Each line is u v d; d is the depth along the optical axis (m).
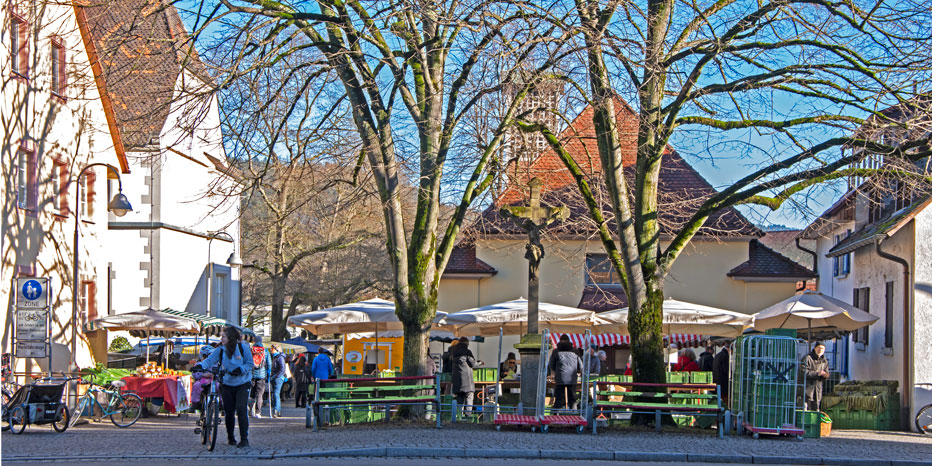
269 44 18.17
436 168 19.33
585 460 14.41
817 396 23.05
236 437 16.94
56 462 13.25
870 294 28.47
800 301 23.14
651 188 19.38
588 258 36.44
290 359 36.31
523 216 19.16
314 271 46.06
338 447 14.70
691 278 36.44
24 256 22.27
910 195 20.06
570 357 19.89
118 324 25.42
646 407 17.97
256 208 41.94
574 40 16.64
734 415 18.25
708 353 27.03
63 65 24.11
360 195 21.81
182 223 35.34
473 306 36.91
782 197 18.70
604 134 18.97
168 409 22.98
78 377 19.80
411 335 19.42
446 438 16.05
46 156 23.48
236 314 41.72
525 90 19.23
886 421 23.62
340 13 17.89
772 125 18.27
